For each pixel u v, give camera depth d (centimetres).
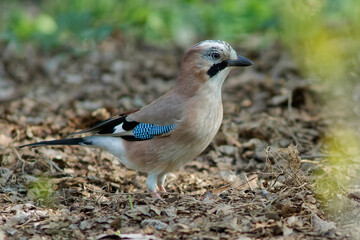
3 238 731
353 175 942
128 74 1672
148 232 727
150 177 934
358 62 1493
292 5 1558
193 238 699
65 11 2128
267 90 1438
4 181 956
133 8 2070
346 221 736
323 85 1382
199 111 884
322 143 1146
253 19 1886
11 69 1773
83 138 967
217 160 1098
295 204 782
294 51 1573
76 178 988
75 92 1536
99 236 714
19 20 1978
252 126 1188
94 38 1877
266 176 983
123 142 936
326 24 1587
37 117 1326
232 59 894
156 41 2000
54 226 753
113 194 870
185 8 2059
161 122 894
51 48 1911
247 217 755
